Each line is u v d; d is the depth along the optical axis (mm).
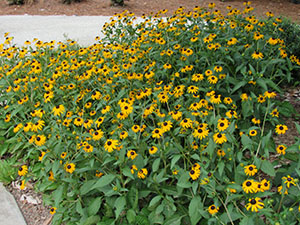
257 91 3553
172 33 4438
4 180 3350
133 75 3568
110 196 2605
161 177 2457
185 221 2408
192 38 3863
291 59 3734
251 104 3152
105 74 3656
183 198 2576
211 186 2127
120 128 2936
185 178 2324
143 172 2387
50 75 4258
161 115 2887
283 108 3512
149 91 3154
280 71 3590
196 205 2268
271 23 4789
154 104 3023
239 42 3996
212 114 2986
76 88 3865
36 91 4023
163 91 3143
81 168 2564
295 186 2244
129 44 4828
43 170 2844
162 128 2547
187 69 3463
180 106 3057
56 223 2664
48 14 11328
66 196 2693
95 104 3650
